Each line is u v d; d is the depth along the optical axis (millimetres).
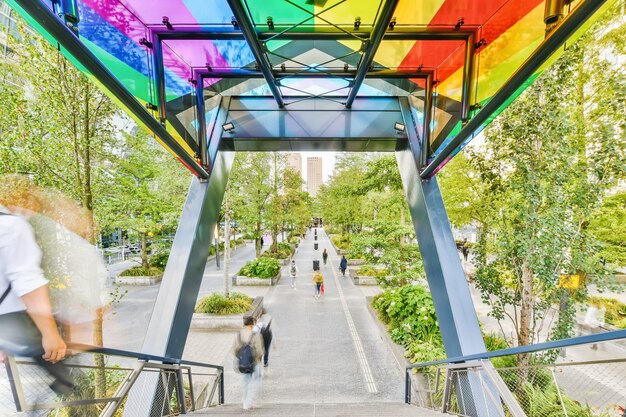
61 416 2936
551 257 5816
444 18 4090
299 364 8555
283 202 24250
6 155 4922
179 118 5121
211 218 6320
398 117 6934
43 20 2309
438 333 8992
